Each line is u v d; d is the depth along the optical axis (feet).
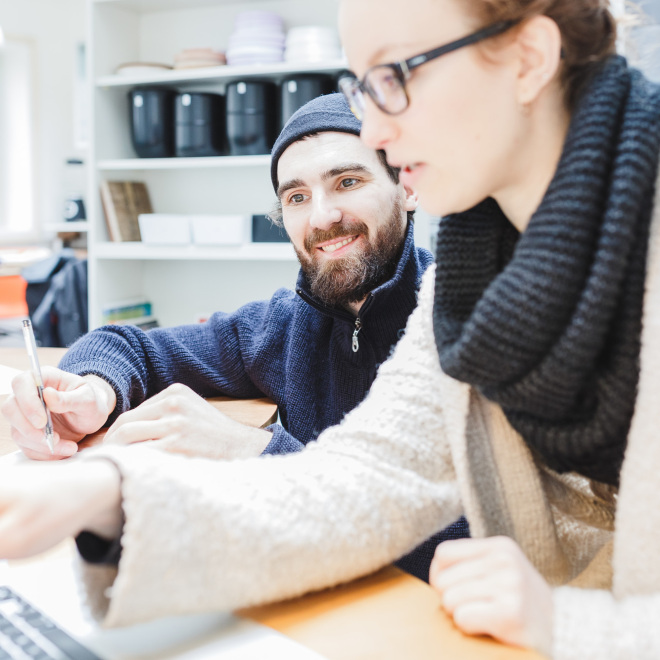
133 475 1.76
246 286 10.31
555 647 1.72
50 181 14.32
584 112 2.02
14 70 14.29
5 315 11.07
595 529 2.82
